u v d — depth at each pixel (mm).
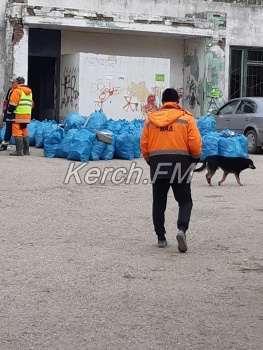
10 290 7328
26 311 6684
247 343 5965
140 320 6484
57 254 8867
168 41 30391
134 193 13711
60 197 13055
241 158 15133
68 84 27766
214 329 6289
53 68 28344
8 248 9125
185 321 6484
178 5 29828
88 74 27078
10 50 26375
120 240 9734
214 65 29906
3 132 21750
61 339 5973
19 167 16797
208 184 15180
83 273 8023
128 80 27859
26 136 19203
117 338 6016
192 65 30484
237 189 14578
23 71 26453
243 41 31016
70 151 18359
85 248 9219
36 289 7379
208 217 11430
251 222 11062
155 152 8992
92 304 6922
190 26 29062
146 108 28250
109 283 7648
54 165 17359
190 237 9984
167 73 28562
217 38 29875
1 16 26828
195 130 8891
